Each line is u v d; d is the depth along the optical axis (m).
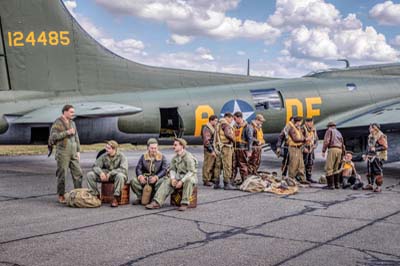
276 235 6.05
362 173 13.38
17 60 11.41
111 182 8.12
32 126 11.33
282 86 14.65
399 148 13.09
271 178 10.20
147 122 12.30
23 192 9.34
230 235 6.02
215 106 13.13
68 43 11.88
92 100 11.98
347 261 4.97
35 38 11.55
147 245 5.51
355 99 15.53
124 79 12.60
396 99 16.14
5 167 13.86
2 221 6.71
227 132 9.95
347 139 15.02
